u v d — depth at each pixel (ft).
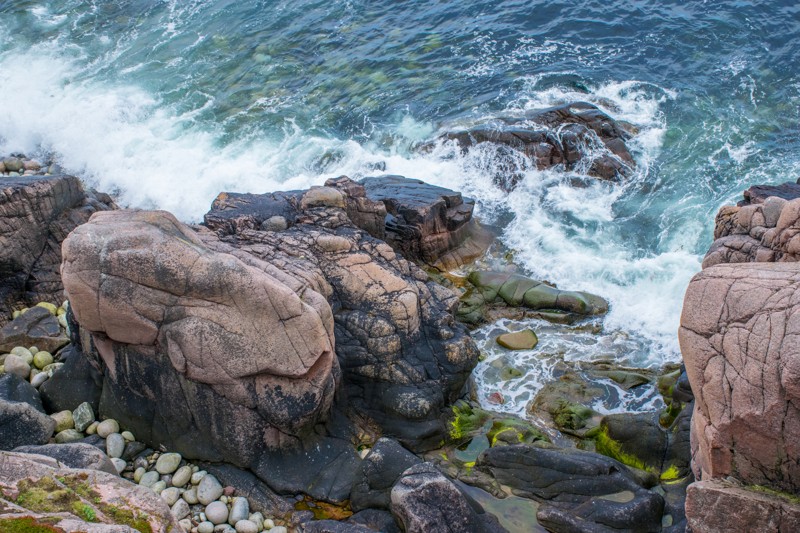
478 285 50.21
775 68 67.31
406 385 38.81
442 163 60.34
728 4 74.95
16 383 37.40
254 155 62.85
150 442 36.14
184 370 33.94
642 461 36.04
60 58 76.69
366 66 73.00
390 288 40.45
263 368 33.71
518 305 48.83
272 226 43.29
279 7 82.48
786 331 25.73
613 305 48.42
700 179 57.67
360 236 43.16
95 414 37.24
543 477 33.68
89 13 84.12
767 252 37.17
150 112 68.64
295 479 34.45
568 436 38.88
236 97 70.33
